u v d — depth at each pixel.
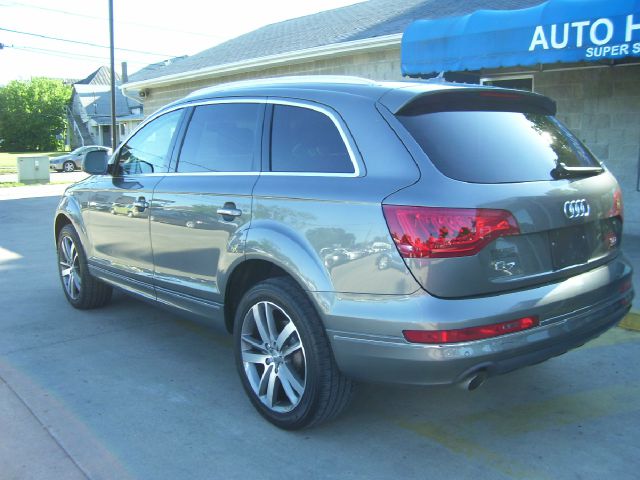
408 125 3.24
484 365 2.98
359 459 3.38
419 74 9.69
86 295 5.95
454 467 3.29
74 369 4.66
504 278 3.04
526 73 9.90
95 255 5.51
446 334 2.91
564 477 3.18
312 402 3.44
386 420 3.83
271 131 3.88
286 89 3.91
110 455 3.42
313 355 3.38
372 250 3.07
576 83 9.43
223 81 17.08
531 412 3.92
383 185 3.13
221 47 20.34
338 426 3.75
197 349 5.10
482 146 3.27
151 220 4.59
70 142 67.94
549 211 3.18
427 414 3.91
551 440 3.57
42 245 9.98
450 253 2.90
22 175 24.84
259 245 3.61
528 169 3.30
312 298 3.32
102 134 58.28
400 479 3.18
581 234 3.42
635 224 9.10
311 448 3.50
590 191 3.49
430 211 2.93
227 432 3.69
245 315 3.83
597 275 3.50
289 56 13.66
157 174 4.71
